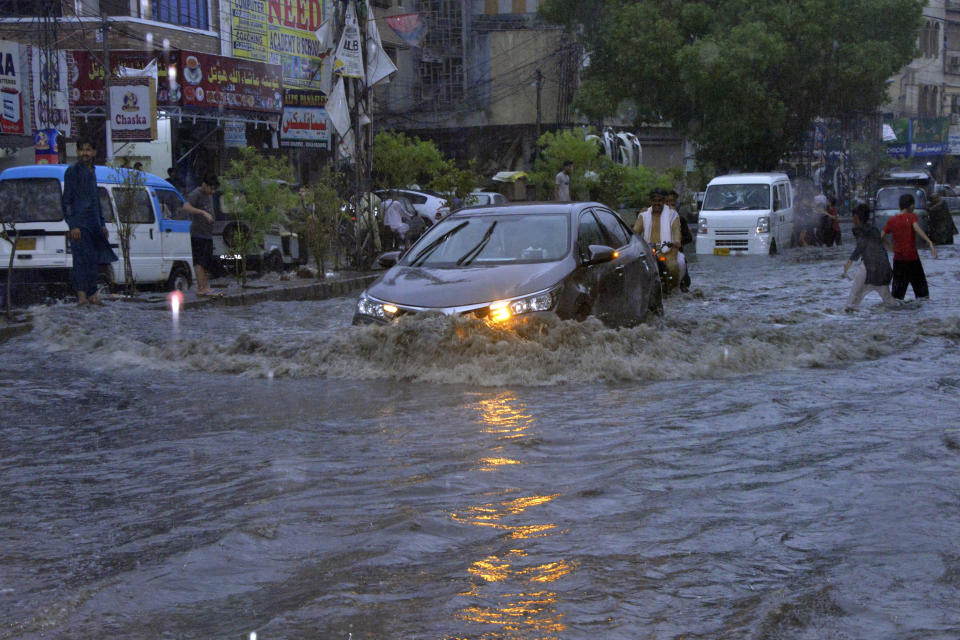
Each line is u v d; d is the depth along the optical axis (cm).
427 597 330
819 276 1995
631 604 322
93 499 471
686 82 3953
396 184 2806
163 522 430
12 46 2341
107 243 1312
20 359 952
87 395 763
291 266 2236
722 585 340
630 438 579
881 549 375
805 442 563
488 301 870
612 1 4178
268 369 859
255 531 405
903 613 313
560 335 844
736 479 482
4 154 2647
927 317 1236
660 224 1521
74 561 380
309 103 3331
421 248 1000
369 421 646
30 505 462
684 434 589
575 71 4869
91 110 2570
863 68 4006
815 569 354
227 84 2756
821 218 3256
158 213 1706
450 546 386
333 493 468
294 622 310
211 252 1515
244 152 1850
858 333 1021
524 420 637
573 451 548
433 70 4912
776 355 877
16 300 1570
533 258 947
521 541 390
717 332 1002
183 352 938
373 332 862
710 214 2850
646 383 780
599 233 1041
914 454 527
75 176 1281
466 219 1020
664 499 448
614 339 857
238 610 323
